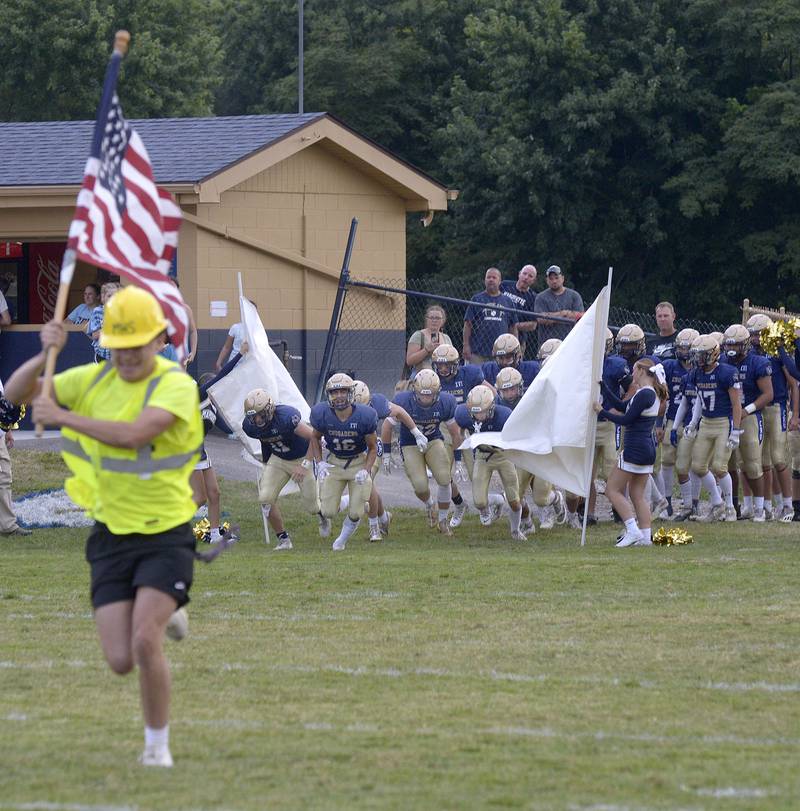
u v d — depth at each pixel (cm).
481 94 13775
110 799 1902
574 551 4822
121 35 2358
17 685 2739
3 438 5244
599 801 1903
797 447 5559
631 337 5334
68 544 5138
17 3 14525
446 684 2734
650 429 4919
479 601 3706
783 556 4600
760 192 12825
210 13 16888
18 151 7975
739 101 13488
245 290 7694
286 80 15838
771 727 2375
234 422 5156
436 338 6538
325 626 3362
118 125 2364
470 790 1959
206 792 1942
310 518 5747
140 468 2108
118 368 2134
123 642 2108
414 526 5597
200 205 7531
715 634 3219
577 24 12888
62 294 2198
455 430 5406
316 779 2022
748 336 5538
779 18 12912
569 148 12669
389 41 15850
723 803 1897
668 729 2358
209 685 2725
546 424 5044
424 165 15938
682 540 4972
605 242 12975
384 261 8231
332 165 8006
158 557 2109
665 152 12781
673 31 12888
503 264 13262
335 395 4809
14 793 1934
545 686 2709
